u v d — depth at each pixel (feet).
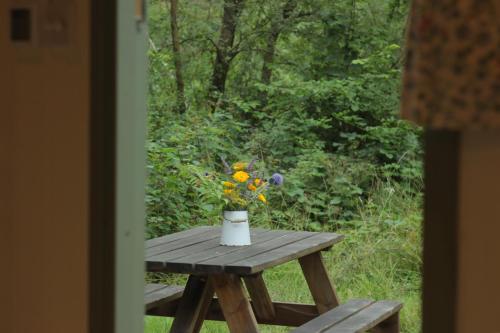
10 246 11.10
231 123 37.11
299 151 37.81
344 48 41.32
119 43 10.59
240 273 15.51
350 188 33.88
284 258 16.70
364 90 39.06
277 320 20.20
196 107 41.73
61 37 10.72
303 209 33.47
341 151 38.42
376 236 29.32
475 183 8.95
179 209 28.14
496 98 8.34
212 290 17.94
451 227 9.04
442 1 8.45
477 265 8.97
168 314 18.65
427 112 8.50
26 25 10.87
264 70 43.06
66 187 10.82
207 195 28.07
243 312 16.29
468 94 8.40
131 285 11.08
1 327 11.21
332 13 41.11
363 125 38.65
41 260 10.98
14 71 10.97
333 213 33.06
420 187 33.65
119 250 10.75
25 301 11.08
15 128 11.00
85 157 10.72
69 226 10.84
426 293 9.15
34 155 10.94
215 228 20.35
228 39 44.06
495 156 8.87
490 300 8.94
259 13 43.16
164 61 35.96
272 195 33.30
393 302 18.71
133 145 11.01
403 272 26.50
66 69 10.75
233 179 18.01
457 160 9.00
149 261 16.01
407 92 8.63
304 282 25.71
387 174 34.01
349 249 28.25
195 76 42.70
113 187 10.62
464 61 8.39
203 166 32.27
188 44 43.65
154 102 34.24
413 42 8.63
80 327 10.85
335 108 39.55
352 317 17.22
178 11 44.06
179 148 30.50
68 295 10.88
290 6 42.34
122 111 10.71
